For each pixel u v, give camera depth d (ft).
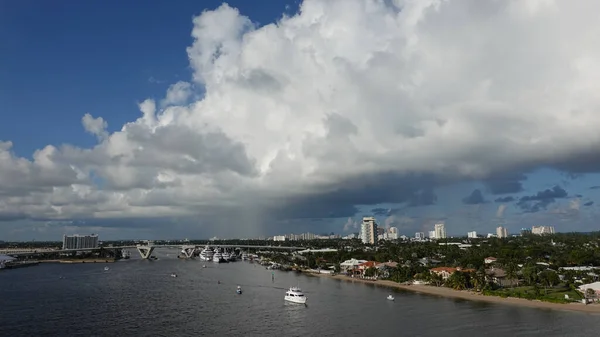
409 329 502.79
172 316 581.94
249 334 484.74
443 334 479.41
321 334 483.51
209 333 490.08
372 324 529.45
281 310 626.23
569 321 534.37
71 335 486.38
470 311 602.44
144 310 626.23
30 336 484.33
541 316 563.07
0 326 530.68
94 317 577.43
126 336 479.41
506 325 516.73
